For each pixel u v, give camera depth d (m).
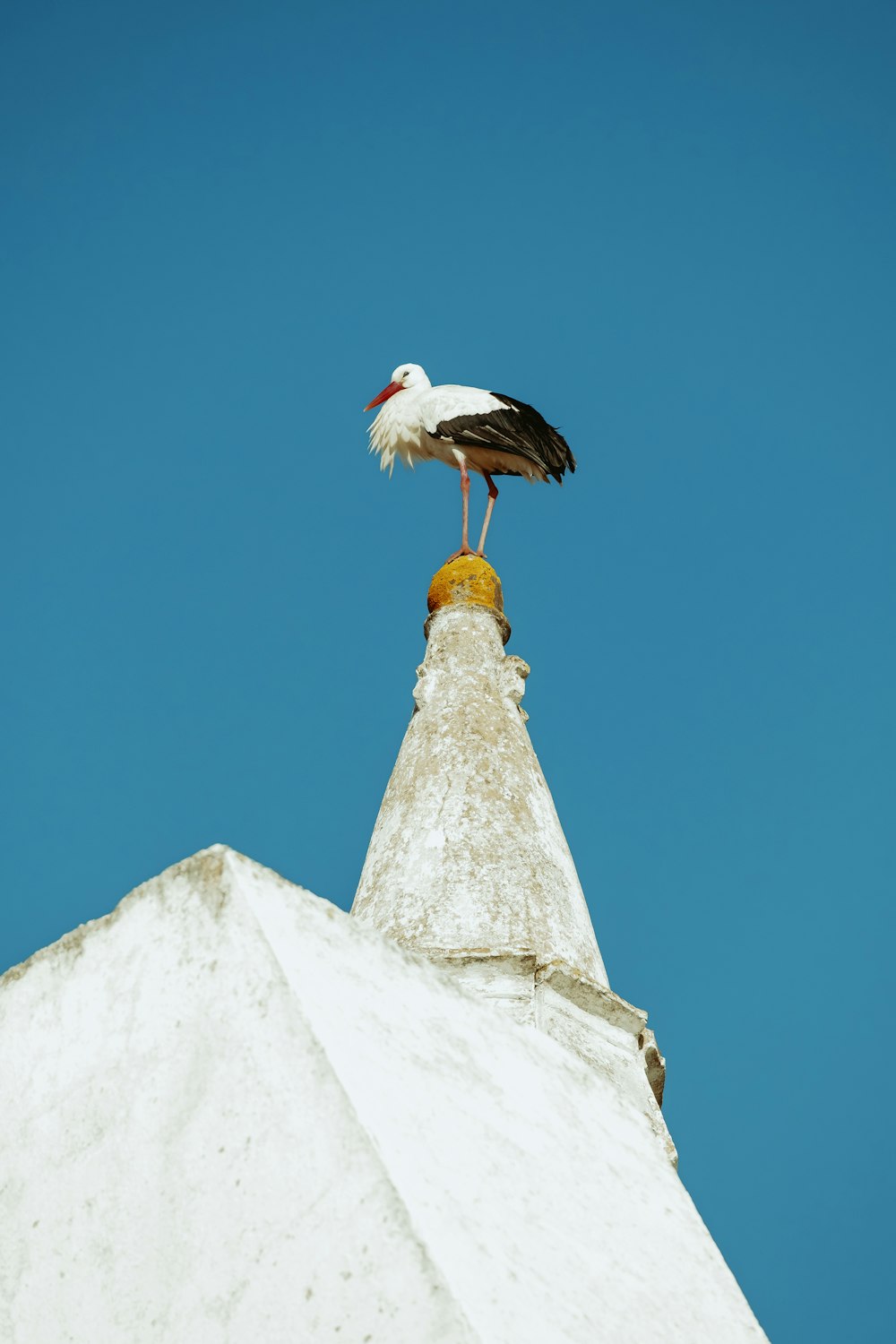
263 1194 8.43
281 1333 7.88
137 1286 8.59
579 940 14.70
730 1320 10.18
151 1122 9.15
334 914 10.59
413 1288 7.73
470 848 15.07
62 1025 10.09
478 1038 10.99
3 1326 8.93
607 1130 11.44
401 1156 8.73
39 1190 9.39
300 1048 8.88
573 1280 9.12
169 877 10.16
